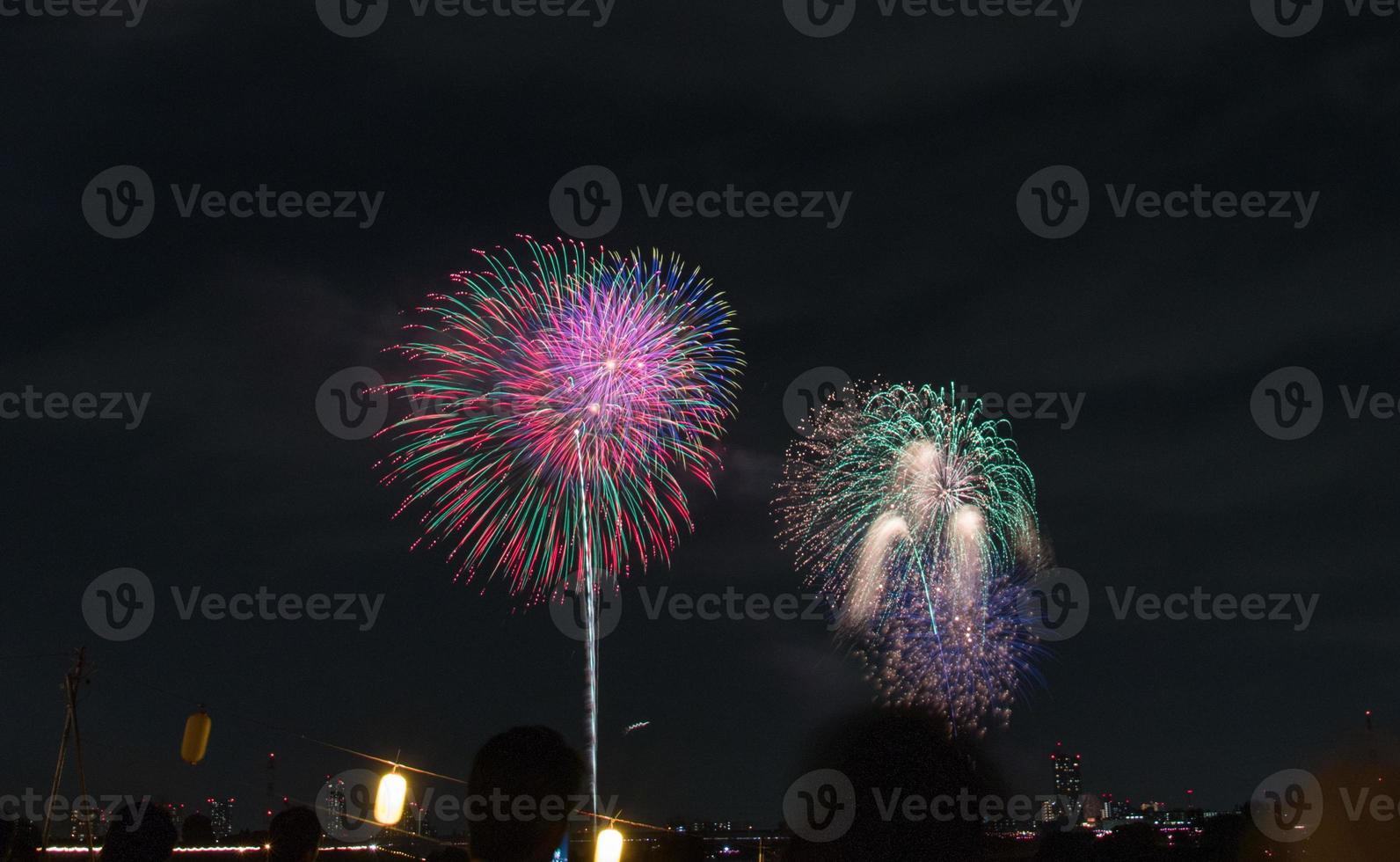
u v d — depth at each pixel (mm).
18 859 15914
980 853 3654
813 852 3691
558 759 4891
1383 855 4398
